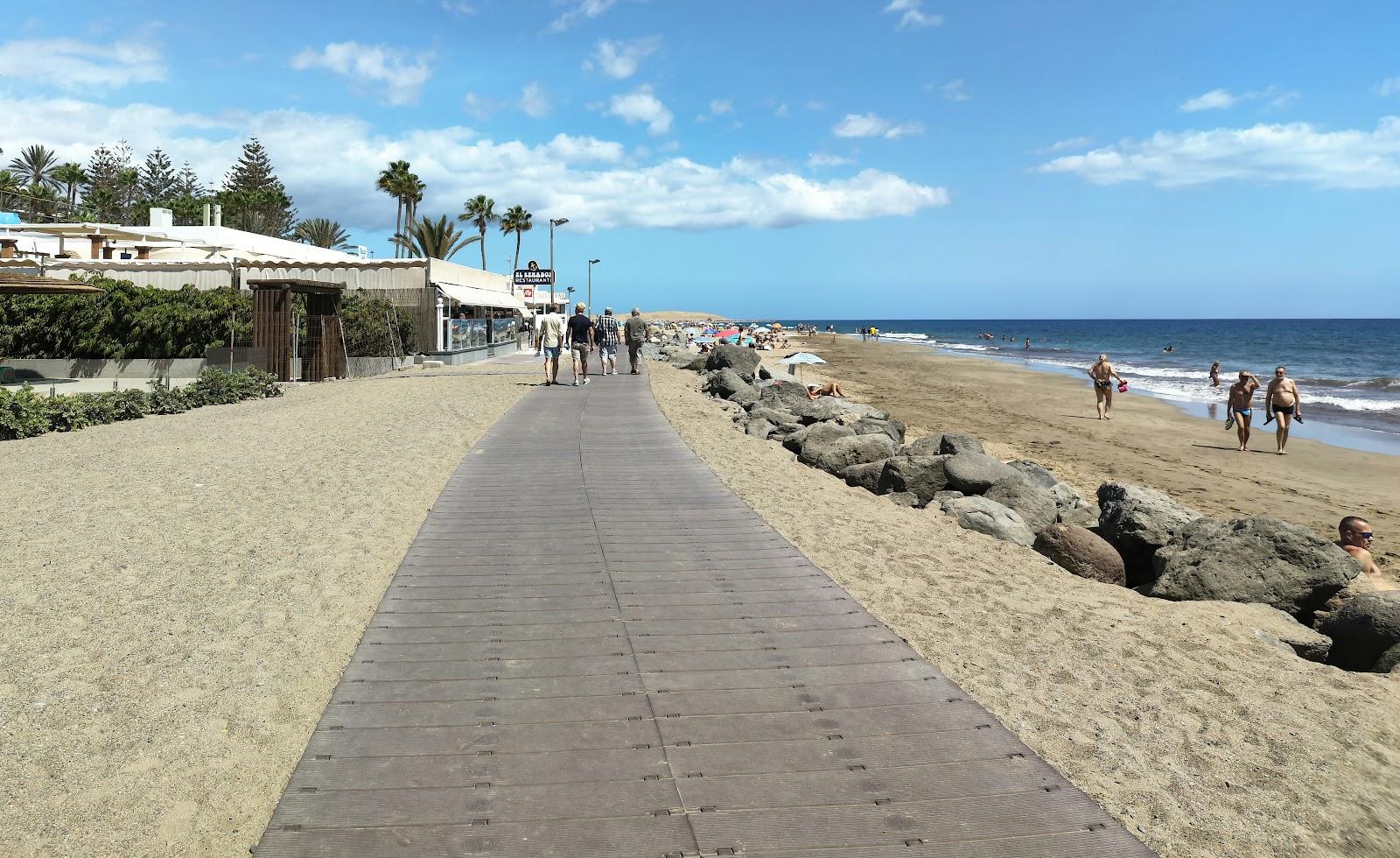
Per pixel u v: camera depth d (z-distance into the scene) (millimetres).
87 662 4504
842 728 3832
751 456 11906
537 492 8758
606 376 23219
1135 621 5648
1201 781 3600
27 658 4512
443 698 4066
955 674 4598
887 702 4105
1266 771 3689
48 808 3234
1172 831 3232
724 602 5531
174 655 4637
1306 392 34219
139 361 22156
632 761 3506
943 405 27312
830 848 2947
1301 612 6641
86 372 22172
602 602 5484
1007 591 6215
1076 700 4336
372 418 13984
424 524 7418
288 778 3504
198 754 3668
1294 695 4500
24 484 8805
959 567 6812
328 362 21953
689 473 9820
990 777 3436
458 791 3258
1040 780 3430
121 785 3404
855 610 5430
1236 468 16609
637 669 4445
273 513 7730
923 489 9836
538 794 3242
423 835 2971
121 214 81250
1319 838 3229
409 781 3320
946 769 3494
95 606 5309
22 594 5465
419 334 27562
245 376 18234
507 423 13695
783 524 7934
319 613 5336
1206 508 13086
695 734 3748
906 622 5395
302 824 3029
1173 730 4043
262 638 4906
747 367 25719
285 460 10281
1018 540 8031
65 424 12938
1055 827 3107
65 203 80375
